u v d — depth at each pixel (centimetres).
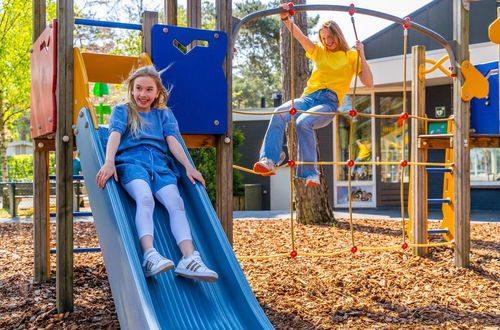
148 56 402
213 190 1148
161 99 362
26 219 1104
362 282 490
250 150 1594
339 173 1340
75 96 389
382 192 1321
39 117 455
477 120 590
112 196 299
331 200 1334
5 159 1590
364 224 914
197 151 1145
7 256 661
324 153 1341
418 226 620
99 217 310
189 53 413
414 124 623
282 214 1129
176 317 269
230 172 431
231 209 431
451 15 1209
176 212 312
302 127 475
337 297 442
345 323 375
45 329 363
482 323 376
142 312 245
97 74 431
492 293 459
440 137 599
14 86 1491
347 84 490
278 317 388
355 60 492
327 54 491
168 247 311
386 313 400
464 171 565
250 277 507
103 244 302
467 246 564
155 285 283
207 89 418
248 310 278
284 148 1588
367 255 627
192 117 412
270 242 725
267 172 460
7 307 421
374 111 1313
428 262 588
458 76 564
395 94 1309
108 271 292
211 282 298
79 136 362
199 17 486
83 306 417
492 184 1250
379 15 501
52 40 394
